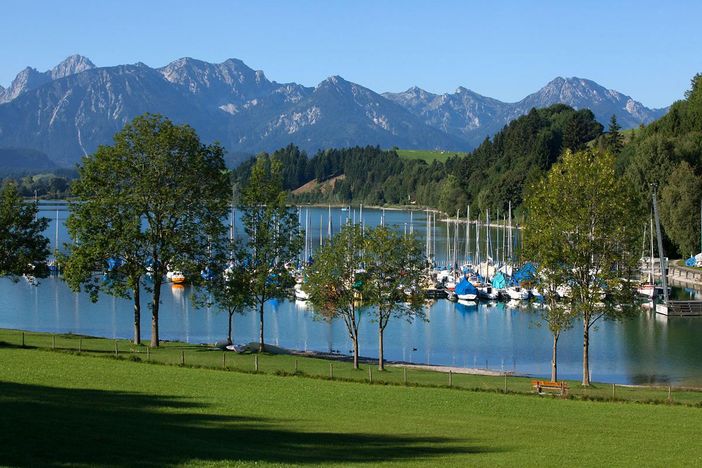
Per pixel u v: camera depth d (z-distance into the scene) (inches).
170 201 3004.4
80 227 2979.8
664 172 6245.1
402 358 3449.8
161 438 1397.6
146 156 3031.5
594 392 2418.8
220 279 3211.1
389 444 1558.8
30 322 4335.6
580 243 2536.9
